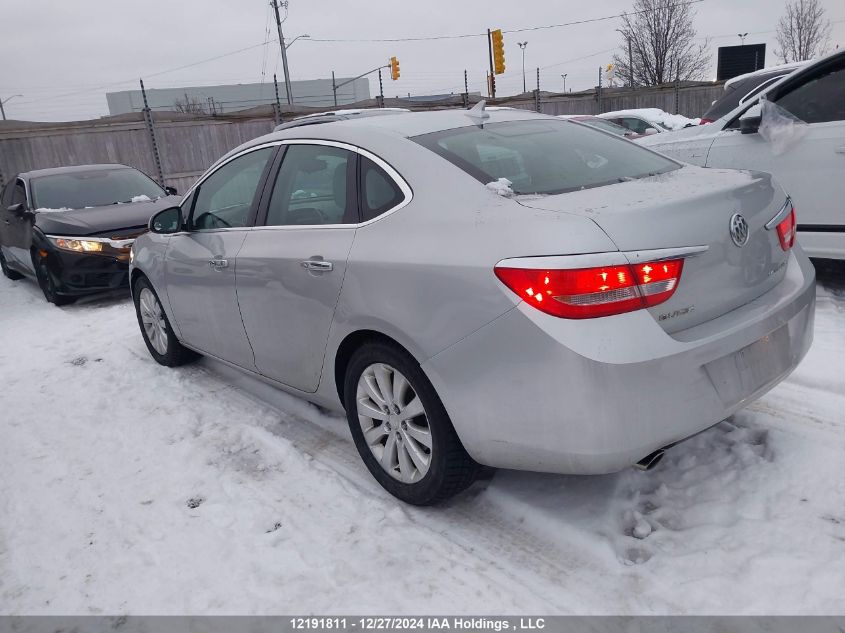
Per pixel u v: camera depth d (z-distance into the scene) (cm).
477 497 282
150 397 431
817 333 411
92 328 628
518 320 217
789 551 231
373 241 268
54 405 434
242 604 234
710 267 229
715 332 226
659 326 215
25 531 290
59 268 706
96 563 263
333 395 309
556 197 240
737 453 291
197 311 399
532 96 2012
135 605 238
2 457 363
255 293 333
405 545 257
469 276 229
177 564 258
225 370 467
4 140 1316
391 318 254
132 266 481
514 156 279
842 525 241
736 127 502
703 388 223
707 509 259
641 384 210
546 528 257
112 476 331
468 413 237
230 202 371
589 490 276
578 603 220
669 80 3353
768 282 257
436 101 1916
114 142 1447
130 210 752
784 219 269
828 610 205
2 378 501
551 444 221
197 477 322
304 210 314
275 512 286
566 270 208
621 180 269
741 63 2962
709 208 233
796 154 455
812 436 296
